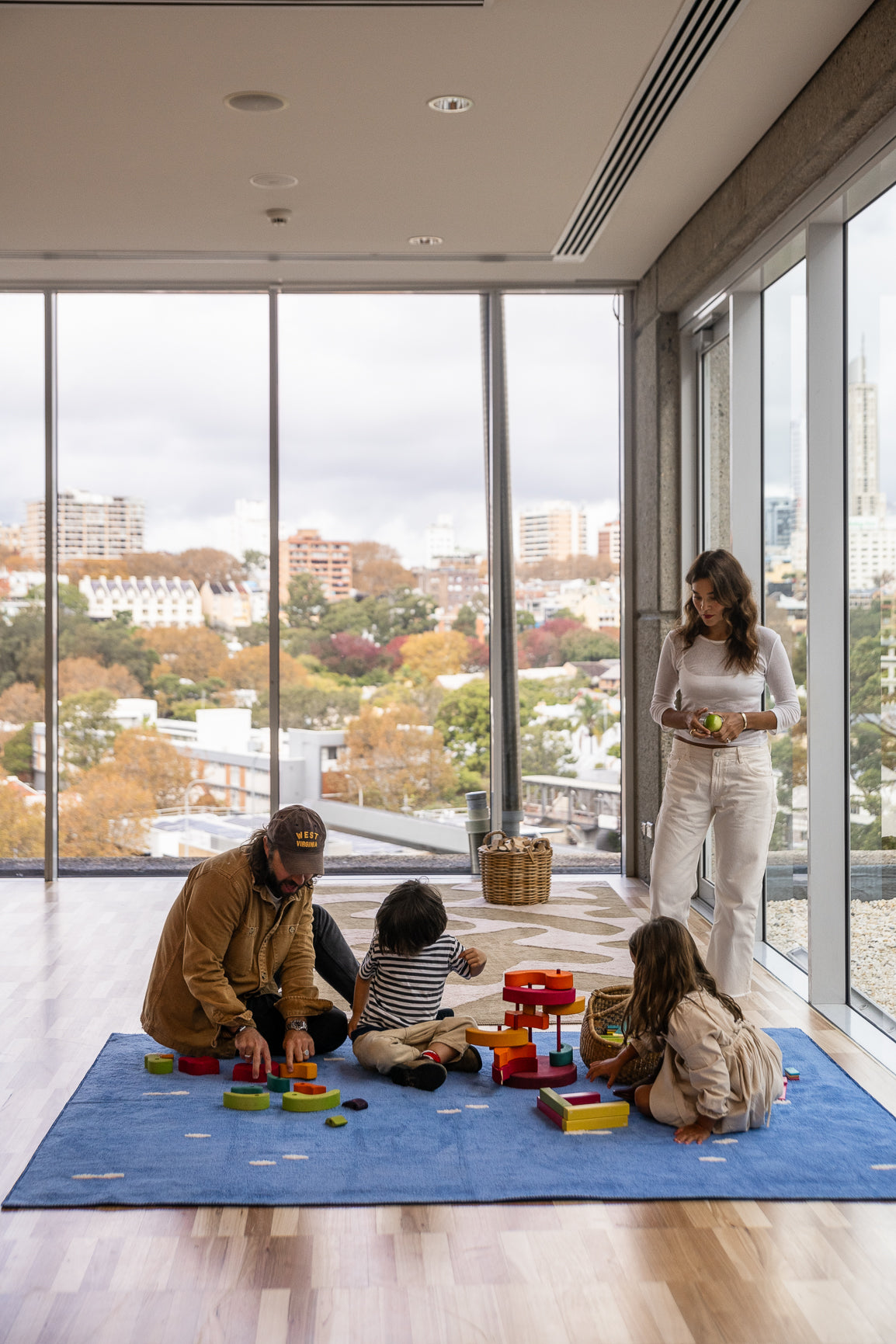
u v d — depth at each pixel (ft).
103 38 11.77
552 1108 10.53
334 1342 7.19
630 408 21.90
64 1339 7.24
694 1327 7.35
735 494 17.28
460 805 22.08
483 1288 7.79
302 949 12.17
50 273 20.72
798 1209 8.89
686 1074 10.38
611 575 22.12
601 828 22.27
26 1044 12.70
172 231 18.49
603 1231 8.54
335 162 15.44
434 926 11.75
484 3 11.06
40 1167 9.50
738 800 13.17
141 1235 8.48
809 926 13.92
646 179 16.10
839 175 12.89
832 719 13.80
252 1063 11.39
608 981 14.97
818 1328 7.34
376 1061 11.53
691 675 13.44
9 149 14.90
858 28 11.48
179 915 11.82
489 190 16.56
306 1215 8.77
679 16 11.35
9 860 21.85
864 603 13.34
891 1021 12.81
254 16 11.31
